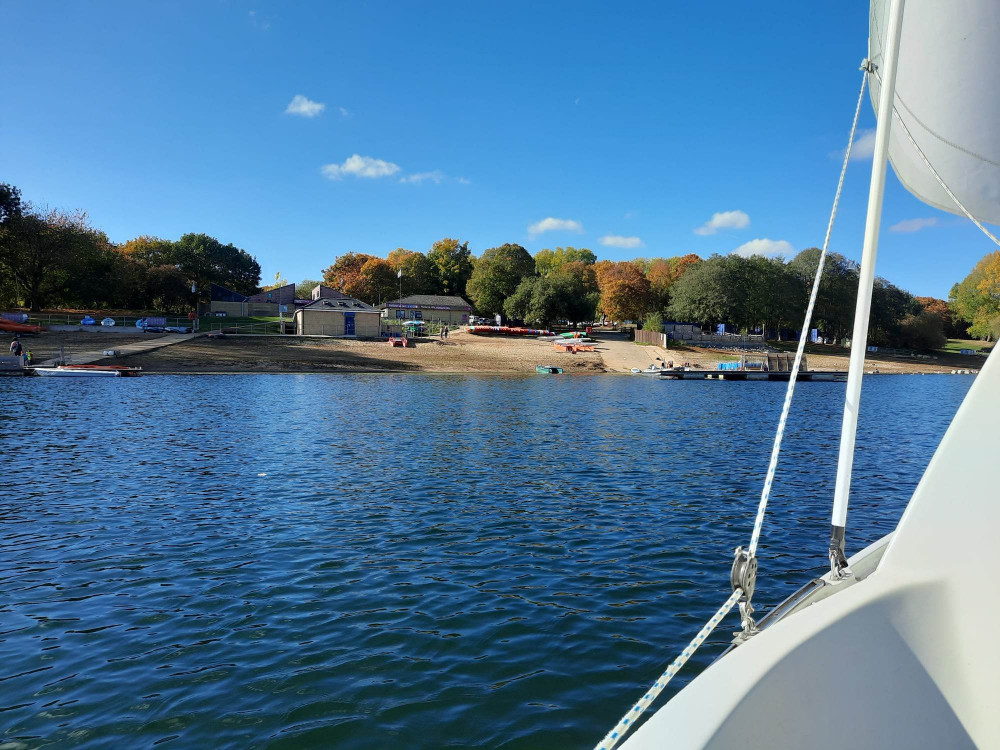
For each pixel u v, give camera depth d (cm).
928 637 248
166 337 6569
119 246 12131
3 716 553
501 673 632
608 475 1589
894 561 271
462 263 13075
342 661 653
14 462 1673
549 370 6325
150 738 523
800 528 1155
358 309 7725
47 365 4809
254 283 13625
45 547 1004
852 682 230
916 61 304
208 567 923
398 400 3491
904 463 1827
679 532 1120
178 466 1644
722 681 209
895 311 10181
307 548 1012
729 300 9231
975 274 10806
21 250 7844
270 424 2453
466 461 1752
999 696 241
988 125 304
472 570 923
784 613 306
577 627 738
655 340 8325
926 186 341
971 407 262
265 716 554
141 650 674
